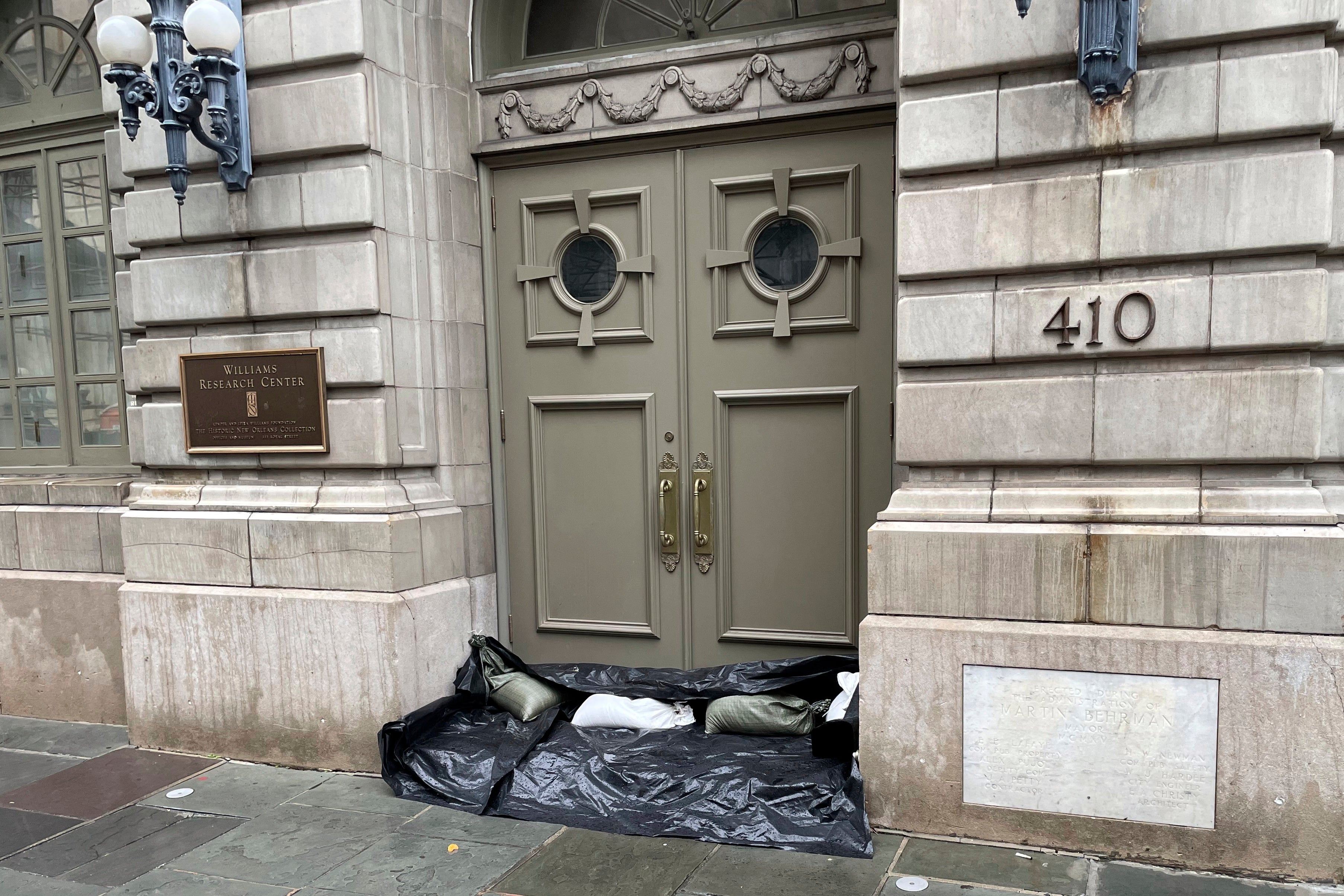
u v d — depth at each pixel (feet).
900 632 11.64
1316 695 10.30
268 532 14.90
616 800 12.63
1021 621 11.36
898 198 11.78
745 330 14.97
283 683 14.83
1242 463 10.95
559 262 16.05
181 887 11.19
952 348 11.68
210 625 15.19
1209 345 10.80
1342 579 10.32
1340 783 10.29
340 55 13.94
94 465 18.02
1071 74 11.07
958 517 11.65
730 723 13.99
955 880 10.71
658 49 15.37
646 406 15.66
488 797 12.91
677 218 15.24
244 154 14.24
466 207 16.01
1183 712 10.72
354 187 14.08
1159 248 10.84
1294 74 10.27
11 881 11.46
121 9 15.34
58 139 17.76
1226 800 10.66
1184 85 10.60
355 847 12.07
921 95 11.60
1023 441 11.55
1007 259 11.37
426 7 15.30
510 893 10.83
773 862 11.27
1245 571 10.58
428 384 15.42
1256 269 10.68
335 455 14.71
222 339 15.12
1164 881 10.57
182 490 15.72
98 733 16.56
